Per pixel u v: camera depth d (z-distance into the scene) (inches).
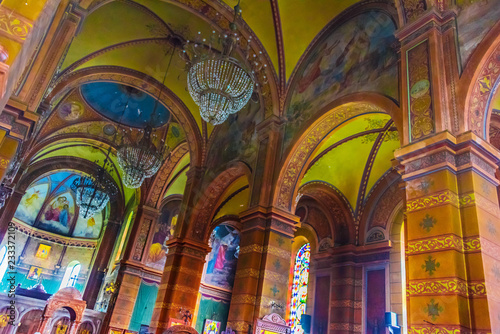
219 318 771.4
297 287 655.1
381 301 502.9
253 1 412.2
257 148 442.0
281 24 426.3
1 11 126.3
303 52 442.9
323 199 600.4
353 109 355.6
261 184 398.3
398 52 311.7
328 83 389.7
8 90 134.3
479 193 211.6
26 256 976.9
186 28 475.8
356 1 390.6
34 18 130.7
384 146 512.1
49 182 1012.5
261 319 333.1
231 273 816.9
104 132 745.6
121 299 709.3
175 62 526.0
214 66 324.8
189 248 515.8
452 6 271.9
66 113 691.4
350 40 384.2
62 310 668.7
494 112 323.6
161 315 472.1
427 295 198.7
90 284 830.5
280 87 442.0
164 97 561.6
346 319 521.7
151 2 449.1
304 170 406.6
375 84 326.0
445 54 258.7
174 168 762.2
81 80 487.2
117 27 471.2
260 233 375.9
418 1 286.2
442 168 219.3
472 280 192.5
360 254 553.6
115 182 904.9
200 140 573.3
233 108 336.5
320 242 618.8
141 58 520.4
